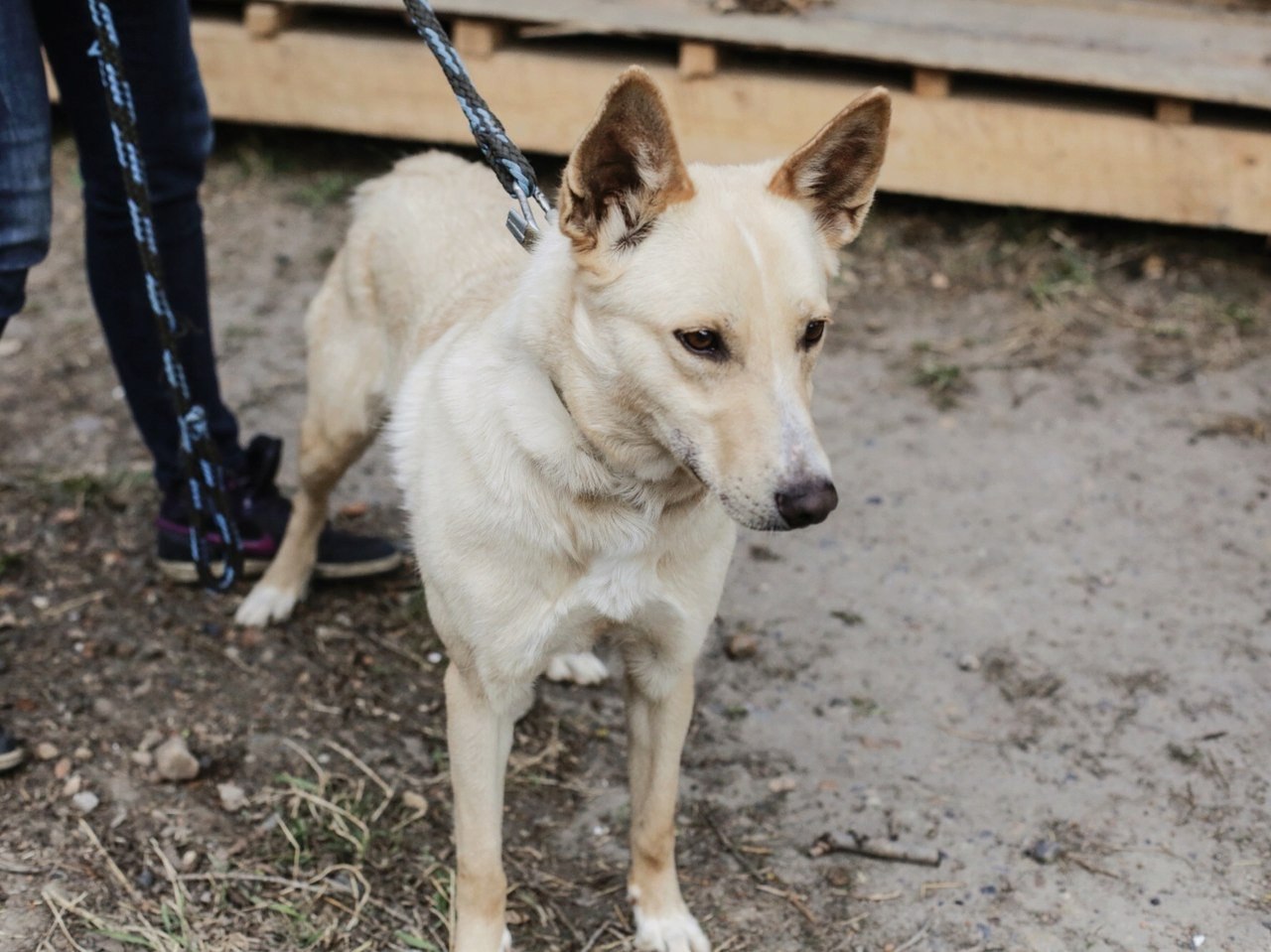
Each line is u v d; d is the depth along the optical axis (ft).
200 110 5.17
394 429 4.58
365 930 4.59
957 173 7.72
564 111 7.82
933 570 5.92
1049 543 6.05
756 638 5.62
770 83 7.61
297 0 7.89
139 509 6.05
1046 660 5.53
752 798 5.04
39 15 4.86
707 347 3.96
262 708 5.25
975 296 7.66
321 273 7.75
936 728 5.29
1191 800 5.02
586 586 4.26
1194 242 7.99
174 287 5.32
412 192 5.17
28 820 4.76
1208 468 6.42
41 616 5.49
